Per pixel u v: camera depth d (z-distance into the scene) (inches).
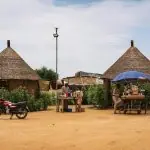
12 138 514.9
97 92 1256.8
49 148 446.6
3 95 1087.0
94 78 1975.9
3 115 925.2
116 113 976.9
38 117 871.7
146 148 434.9
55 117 864.9
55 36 1261.1
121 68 1247.5
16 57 1354.6
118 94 973.8
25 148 449.7
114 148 437.7
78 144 461.4
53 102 1499.8
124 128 598.9
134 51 1286.9
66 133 551.8
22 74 1315.2
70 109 1075.3
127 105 960.9
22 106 843.4
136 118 809.5
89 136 515.5
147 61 1273.4
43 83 1918.1
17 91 1112.2
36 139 501.0
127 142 463.2
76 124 682.2
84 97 1515.7
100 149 435.5
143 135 506.9
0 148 452.4
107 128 605.6
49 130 593.9
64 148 444.1
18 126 663.8
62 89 1083.3
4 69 1302.9
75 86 1856.5
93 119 794.2
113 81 1066.1
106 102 1253.1
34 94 1339.8
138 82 1120.8
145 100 991.0
